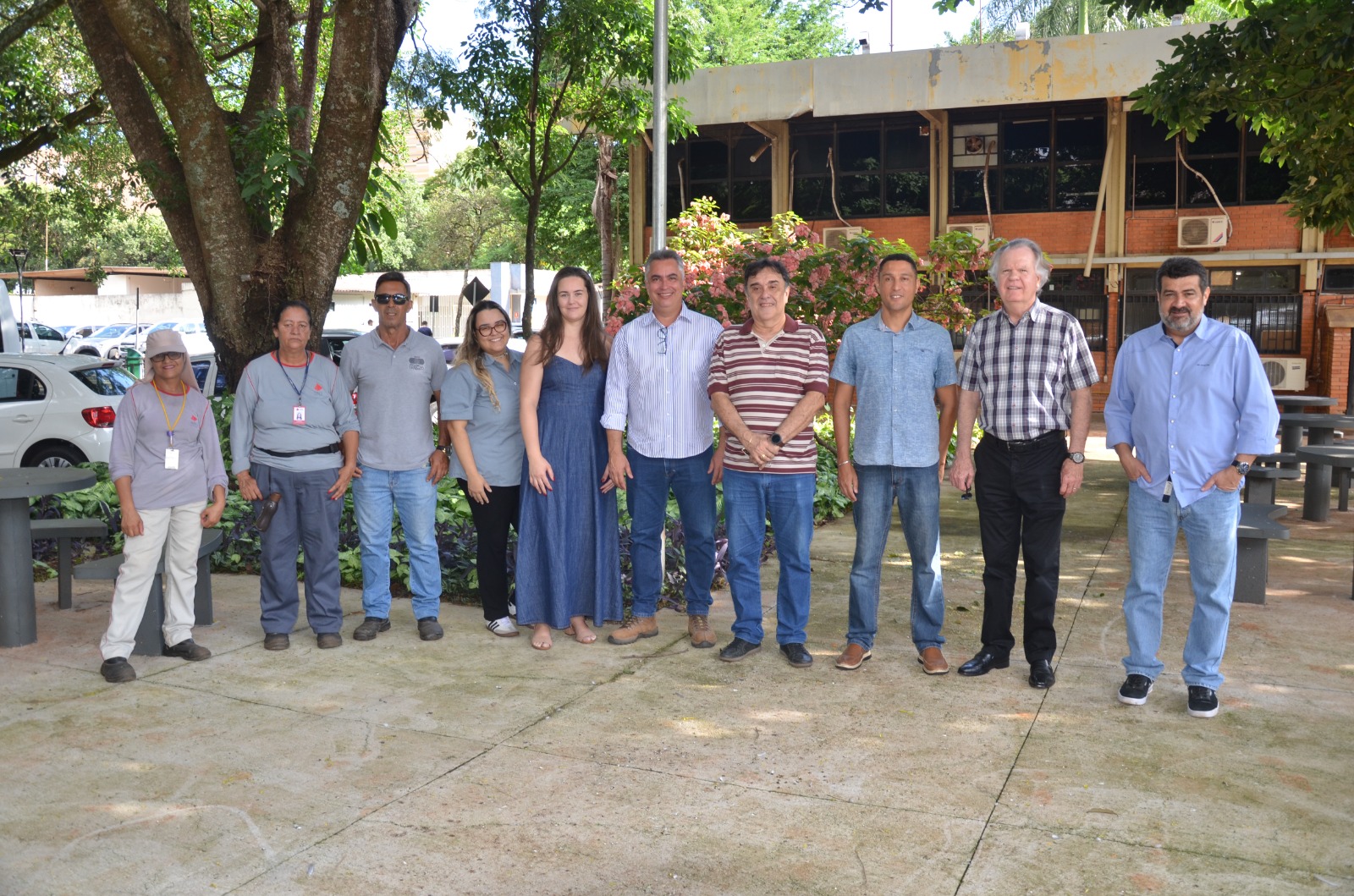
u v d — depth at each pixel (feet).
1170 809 12.29
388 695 16.34
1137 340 15.89
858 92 62.13
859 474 17.30
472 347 19.12
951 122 66.39
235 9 48.62
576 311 18.33
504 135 50.37
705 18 90.33
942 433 17.47
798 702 15.92
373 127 30.48
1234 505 15.01
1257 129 31.48
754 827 11.92
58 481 18.89
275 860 11.23
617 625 20.27
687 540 18.69
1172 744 14.23
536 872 10.97
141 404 17.26
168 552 18.03
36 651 18.75
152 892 10.62
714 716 15.37
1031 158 65.36
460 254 153.89
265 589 18.79
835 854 11.32
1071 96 58.65
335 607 19.02
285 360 18.78
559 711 15.61
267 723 15.19
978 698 16.05
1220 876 10.81
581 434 18.51
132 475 17.21
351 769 13.55
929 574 17.11
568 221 88.94
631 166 70.79
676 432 18.16
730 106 64.28
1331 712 15.42
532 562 18.75
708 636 18.76
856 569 17.44
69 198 56.54
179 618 18.20
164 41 28.37
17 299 161.27
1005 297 16.29
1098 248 64.39
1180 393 15.23
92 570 17.97
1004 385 16.39
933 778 13.19
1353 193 28.94
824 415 40.04
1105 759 13.74
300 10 47.91
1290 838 11.60
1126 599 15.93
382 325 19.44
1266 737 14.47
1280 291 62.08
